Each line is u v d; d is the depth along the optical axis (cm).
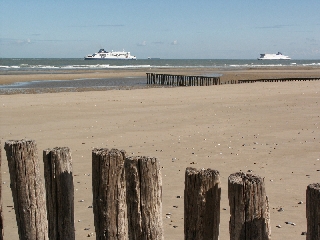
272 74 6444
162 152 1042
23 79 4816
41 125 1447
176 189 744
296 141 1144
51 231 365
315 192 295
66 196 361
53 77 5247
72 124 1465
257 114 1652
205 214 321
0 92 3144
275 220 595
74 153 1038
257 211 304
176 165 914
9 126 1428
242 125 1412
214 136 1237
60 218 361
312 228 298
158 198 336
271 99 2144
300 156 978
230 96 2334
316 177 809
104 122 1503
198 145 1117
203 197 320
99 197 346
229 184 310
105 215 345
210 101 2105
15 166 346
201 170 327
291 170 862
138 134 1280
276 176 820
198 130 1332
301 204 658
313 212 297
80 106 1938
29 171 348
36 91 3275
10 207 660
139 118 1591
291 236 541
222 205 654
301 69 8912
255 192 303
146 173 330
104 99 2225
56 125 1445
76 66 9969
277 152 1022
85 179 811
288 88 2809
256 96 2308
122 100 2177
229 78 5584
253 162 932
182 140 1184
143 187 331
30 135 1276
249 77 5744
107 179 342
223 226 572
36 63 12319
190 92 2628
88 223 596
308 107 1809
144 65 12131
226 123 1456
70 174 365
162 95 2439
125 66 10700
